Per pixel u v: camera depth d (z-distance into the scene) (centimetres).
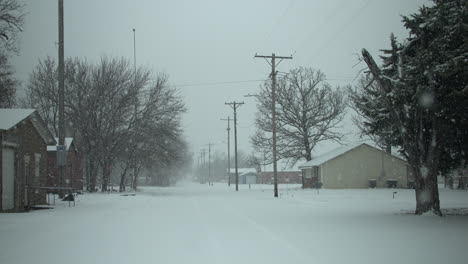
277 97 5794
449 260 944
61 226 1551
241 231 1410
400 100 1788
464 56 1538
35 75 5134
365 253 1024
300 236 1291
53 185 3941
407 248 1084
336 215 1928
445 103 1688
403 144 2081
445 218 1725
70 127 4988
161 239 1253
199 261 958
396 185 5347
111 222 1675
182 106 4838
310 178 5869
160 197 3672
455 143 1888
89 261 961
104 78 4450
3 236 1316
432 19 1700
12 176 2198
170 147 4975
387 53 1988
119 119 4472
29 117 2333
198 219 1781
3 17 2877
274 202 2883
